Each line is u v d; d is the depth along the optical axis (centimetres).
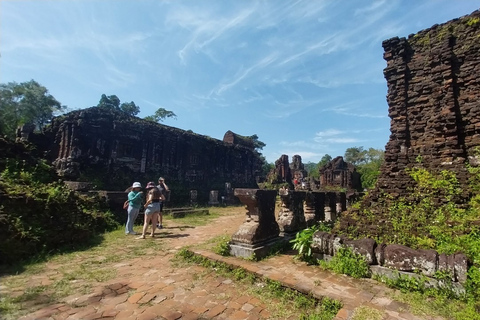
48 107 3134
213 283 452
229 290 425
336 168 3575
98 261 561
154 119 4503
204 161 2702
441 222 554
